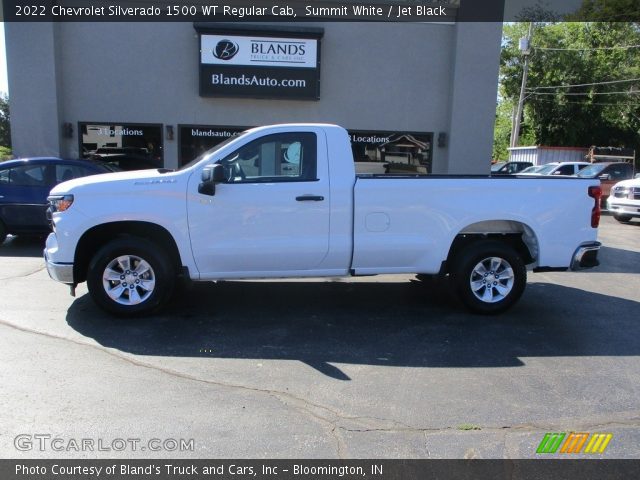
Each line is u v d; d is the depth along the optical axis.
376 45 11.41
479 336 5.43
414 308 6.36
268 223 5.62
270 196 5.60
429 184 5.81
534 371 4.57
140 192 5.47
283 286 7.26
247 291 6.96
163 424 3.55
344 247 5.75
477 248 5.98
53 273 5.51
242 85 11.06
